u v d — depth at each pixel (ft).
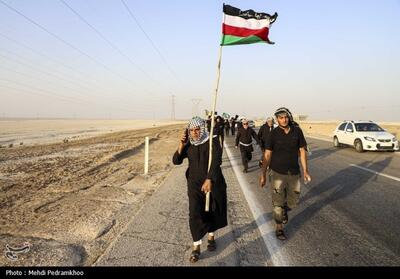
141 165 43.62
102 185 30.19
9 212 21.09
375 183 31.30
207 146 15.12
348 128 64.54
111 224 18.95
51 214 20.75
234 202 24.30
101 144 79.15
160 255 14.70
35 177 33.47
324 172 37.65
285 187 17.37
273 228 18.47
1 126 254.88
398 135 103.65
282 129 17.28
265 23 17.69
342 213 21.54
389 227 18.79
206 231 14.61
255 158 51.96
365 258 14.67
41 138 119.14
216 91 16.92
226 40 17.61
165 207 22.40
